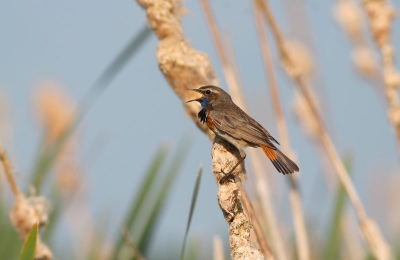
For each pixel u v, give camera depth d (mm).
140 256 10961
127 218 11977
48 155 12320
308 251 12078
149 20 9805
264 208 11305
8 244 12469
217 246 10164
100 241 13562
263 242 9109
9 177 9344
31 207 9344
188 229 9344
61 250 14320
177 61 9742
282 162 11023
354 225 14125
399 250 14773
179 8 9805
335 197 12383
